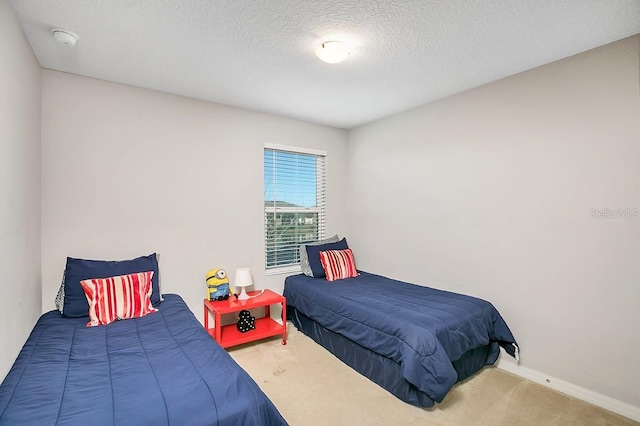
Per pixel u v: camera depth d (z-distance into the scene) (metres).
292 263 3.76
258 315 3.40
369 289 3.00
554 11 1.67
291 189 3.75
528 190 2.40
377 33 1.89
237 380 1.37
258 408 1.25
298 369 2.51
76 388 1.28
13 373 1.40
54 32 1.82
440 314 2.26
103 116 2.53
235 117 3.22
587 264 2.12
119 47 2.03
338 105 3.19
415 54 2.15
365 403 2.07
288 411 1.98
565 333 2.22
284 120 3.59
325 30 1.85
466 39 1.95
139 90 2.69
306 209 3.89
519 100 2.45
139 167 2.69
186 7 1.63
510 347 2.49
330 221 4.04
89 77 2.47
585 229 2.13
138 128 2.68
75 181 2.41
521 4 1.61
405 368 1.97
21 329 1.70
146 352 1.63
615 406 2.00
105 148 2.54
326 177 3.99
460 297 2.70
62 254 2.36
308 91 2.81
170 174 2.84
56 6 1.60
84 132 2.45
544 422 1.89
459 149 2.87
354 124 3.91
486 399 2.12
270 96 2.93
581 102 2.13
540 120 2.33
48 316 2.16
